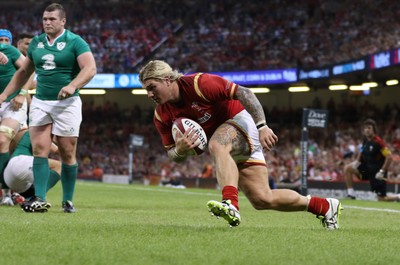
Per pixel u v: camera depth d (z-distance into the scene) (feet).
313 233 43.65
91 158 320.50
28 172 73.26
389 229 50.90
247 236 39.83
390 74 229.86
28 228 42.65
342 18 284.41
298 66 254.47
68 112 64.59
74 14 360.89
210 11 335.67
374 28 265.34
